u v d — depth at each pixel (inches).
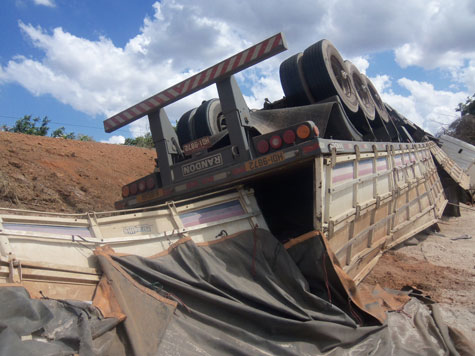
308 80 265.0
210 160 211.2
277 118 227.8
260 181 228.5
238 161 200.2
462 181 601.6
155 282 137.8
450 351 156.9
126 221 159.6
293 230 216.2
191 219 177.8
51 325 101.8
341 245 211.5
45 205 303.1
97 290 126.2
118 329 115.0
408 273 279.4
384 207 281.9
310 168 223.0
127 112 233.1
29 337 95.2
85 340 99.9
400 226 319.9
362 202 234.2
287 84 271.7
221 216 185.5
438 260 313.1
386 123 399.9
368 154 244.7
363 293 198.7
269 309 151.7
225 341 125.3
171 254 156.7
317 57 260.4
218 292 145.4
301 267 180.9
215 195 218.4
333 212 194.9
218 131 275.4
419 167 400.2
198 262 153.3
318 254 176.9
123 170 471.5
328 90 261.1
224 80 200.4
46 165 373.7
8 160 338.3
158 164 242.4
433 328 177.3
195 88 206.7
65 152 436.8
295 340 146.6
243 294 148.5
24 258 121.1
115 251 145.8
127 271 136.6
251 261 170.9
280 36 174.7
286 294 162.2
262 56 180.1
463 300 220.2
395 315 192.2
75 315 108.7
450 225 496.1
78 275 127.9
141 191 249.6
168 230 168.6
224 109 201.6
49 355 89.9
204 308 139.8
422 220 394.0
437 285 249.4
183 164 224.7
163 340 117.1
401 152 328.8
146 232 162.9
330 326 150.6
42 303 101.9
